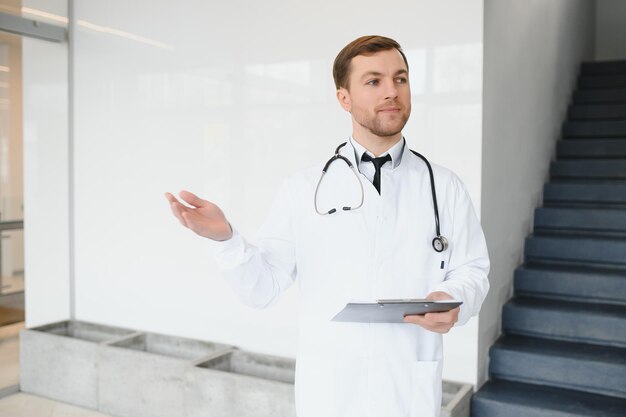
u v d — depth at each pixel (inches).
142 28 159.0
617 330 136.9
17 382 162.9
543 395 125.6
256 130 145.5
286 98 141.1
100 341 169.9
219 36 148.6
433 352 64.1
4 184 161.6
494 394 125.5
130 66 161.6
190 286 157.2
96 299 171.6
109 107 165.5
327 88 136.0
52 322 172.9
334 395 62.8
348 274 63.6
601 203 184.5
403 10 127.1
